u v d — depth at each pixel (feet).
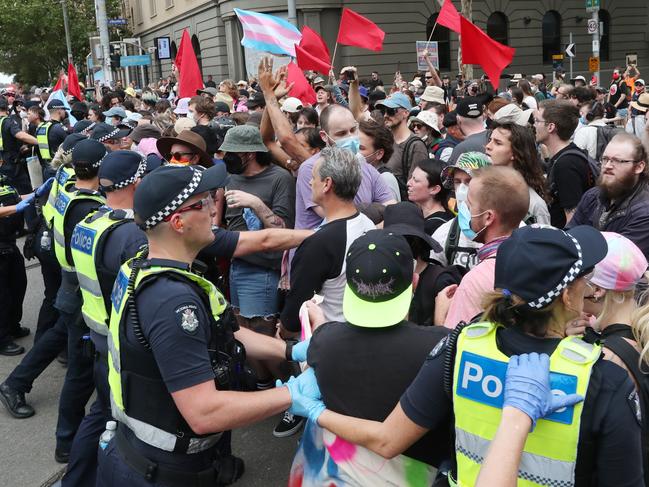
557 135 15.37
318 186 10.53
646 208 11.70
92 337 10.27
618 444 5.17
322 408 6.87
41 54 139.44
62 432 13.11
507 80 90.79
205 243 7.53
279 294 14.15
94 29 141.59
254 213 13.43
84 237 10.16
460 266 10.72
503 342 5.53
